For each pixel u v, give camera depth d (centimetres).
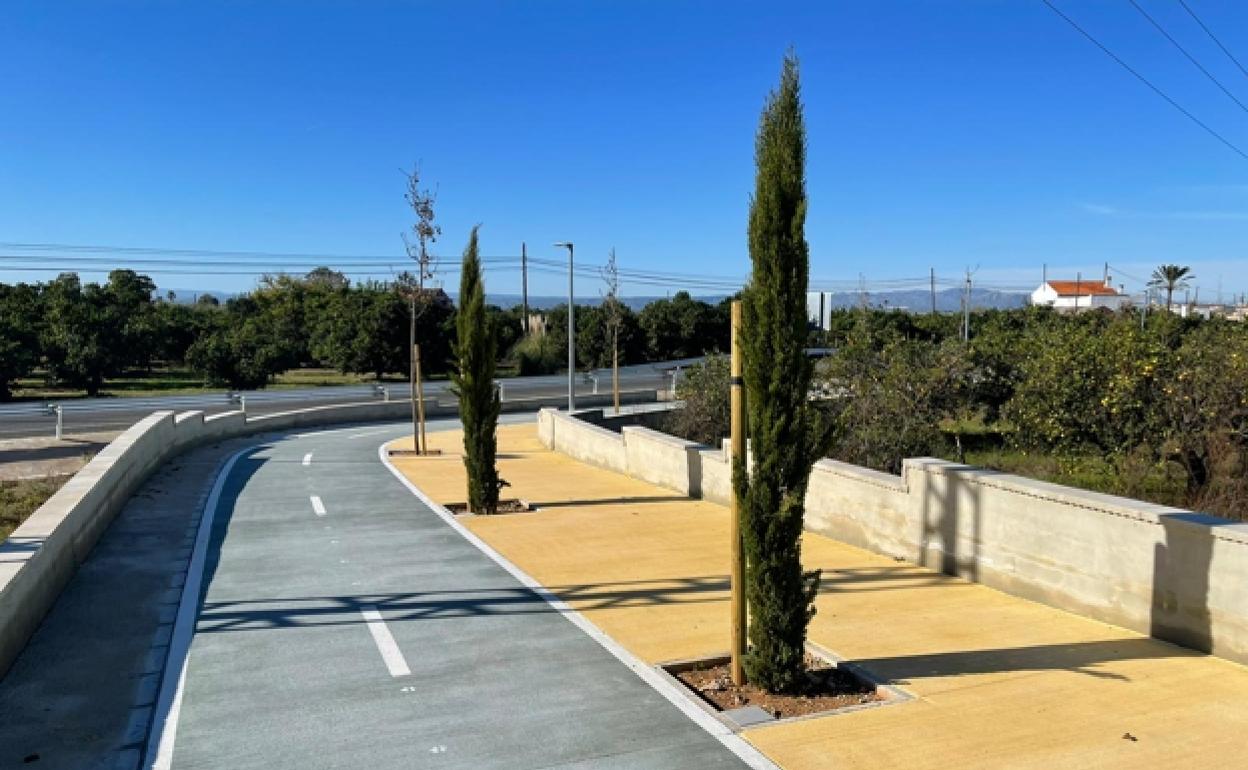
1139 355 1245
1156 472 1242
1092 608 700
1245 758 470
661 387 3962
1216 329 1409
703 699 564
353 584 851
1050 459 1436
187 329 5188
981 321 4628
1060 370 1318
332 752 495
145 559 947
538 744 499
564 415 1992
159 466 1571
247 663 638
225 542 1032
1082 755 475
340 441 2266
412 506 1270
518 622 728
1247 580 588
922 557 881
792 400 557
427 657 646
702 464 1311
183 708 559
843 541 997
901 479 916
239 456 1872
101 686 604
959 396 1642
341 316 5203
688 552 977
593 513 1210
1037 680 580
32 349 4034
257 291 7381
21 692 593
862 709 540
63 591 821
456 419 3138
